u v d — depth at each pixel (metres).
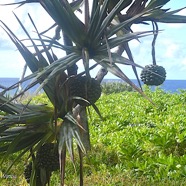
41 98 16.27
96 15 2.26
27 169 2.83
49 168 2.60
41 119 2.65
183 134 7.50
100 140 8.39
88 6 2.31
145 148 7.34
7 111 2.67
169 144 7.37
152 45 2.87
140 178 5.76
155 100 13.81
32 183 2.70
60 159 2.37
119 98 16.98
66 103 2.48
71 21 2.27
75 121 2.46
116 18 2.68
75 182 5.74
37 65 2.51
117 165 6.50
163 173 5.83
